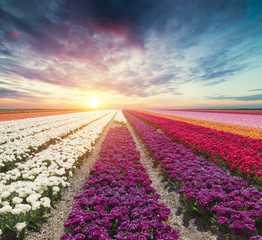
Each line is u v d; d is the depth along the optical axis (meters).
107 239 3.09
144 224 3.45
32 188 4.69
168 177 6.89
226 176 5.63
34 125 17.95
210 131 14.63
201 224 4.22
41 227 4.03
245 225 3.27
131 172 6.39
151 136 13.49
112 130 17.64
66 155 8.30
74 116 35.38
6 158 6.87
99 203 4.20
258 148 9.21
